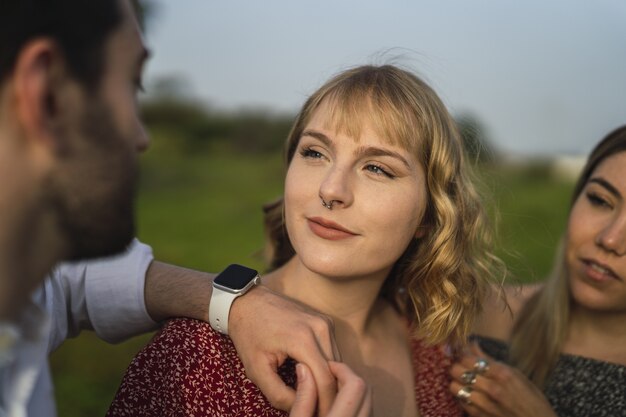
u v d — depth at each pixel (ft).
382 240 4.85
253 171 51.08
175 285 5.13
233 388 4.75
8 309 2.90
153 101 64.95
